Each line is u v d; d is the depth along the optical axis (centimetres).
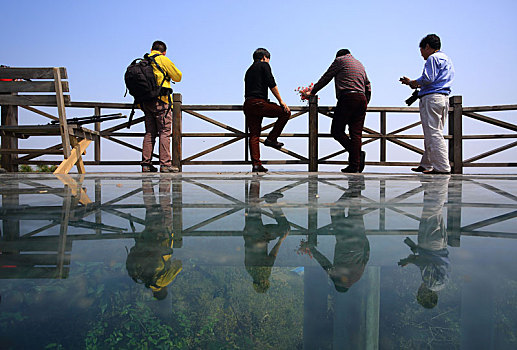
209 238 64
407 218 85
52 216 90
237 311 34
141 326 32
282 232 70
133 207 106
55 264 49
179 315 35
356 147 430
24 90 371
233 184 205
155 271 46
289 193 149
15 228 73
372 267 46
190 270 45
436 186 189
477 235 66
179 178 273
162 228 74
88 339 30
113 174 350
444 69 380
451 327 30
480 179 265
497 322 31
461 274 43
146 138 450
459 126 541
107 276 43
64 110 375
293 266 46
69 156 379
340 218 86
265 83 430
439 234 67
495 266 46
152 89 425
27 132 405
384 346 30
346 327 33
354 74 415
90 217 88
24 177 278
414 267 46
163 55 445
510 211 96
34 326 32
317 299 34
